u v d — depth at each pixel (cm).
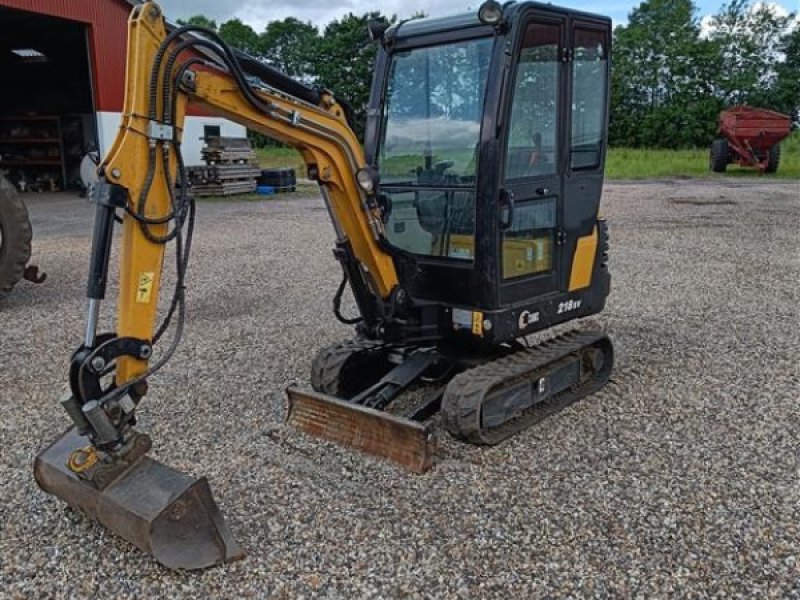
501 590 288
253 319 686
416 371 448
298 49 4712
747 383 506
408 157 452
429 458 382
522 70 405
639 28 4566
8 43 2017
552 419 448
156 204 314
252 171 1811
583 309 493
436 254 443
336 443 414
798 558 305
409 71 445
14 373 546
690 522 332
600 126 479
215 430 438
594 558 307
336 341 614
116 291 808
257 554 313
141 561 310
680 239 1108
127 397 309
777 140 2202
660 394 487
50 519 342
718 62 4181
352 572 301
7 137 2028
